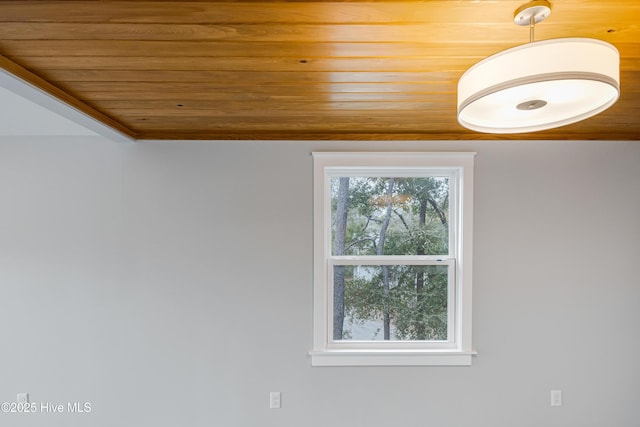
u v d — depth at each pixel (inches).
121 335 101.5
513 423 101.6
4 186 100.6
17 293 100.7
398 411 101.7
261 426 101.6
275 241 102.3
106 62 57.9
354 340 105.2
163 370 101.5
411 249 105.4
